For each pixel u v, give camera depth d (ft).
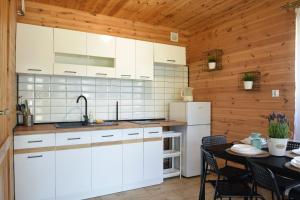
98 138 9.36
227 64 11.34
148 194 9.64
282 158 5.70
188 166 11.60
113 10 10.91
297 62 8.16
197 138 11.84
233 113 10.94
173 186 10.54
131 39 11.21
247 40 10.28
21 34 8.81
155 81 13.17
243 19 10.50
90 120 10.87
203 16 11.56
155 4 10.24
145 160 10.48
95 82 11.44
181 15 11.46
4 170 5.53
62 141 8.63
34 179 8.13
